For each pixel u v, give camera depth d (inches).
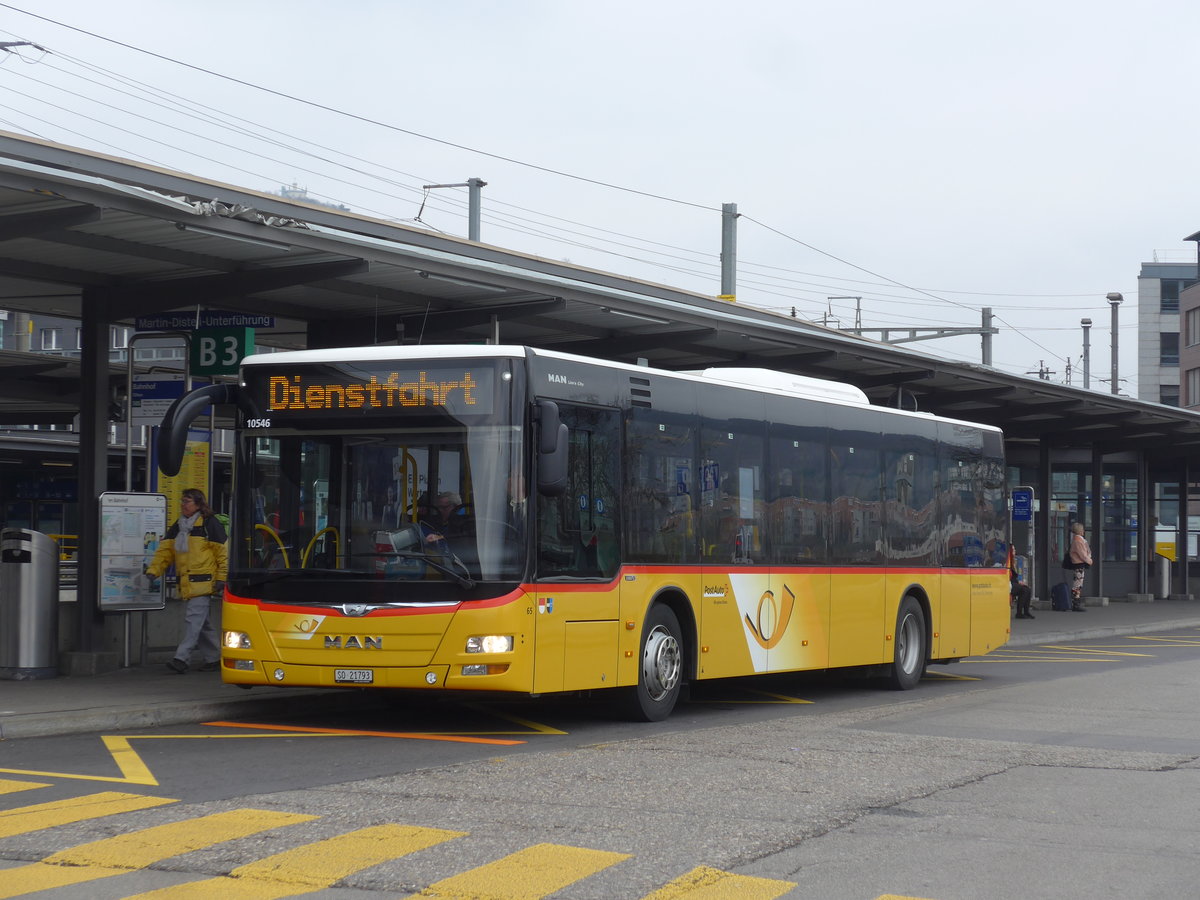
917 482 709.3
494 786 358.3
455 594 457.1
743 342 811.4
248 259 592.1
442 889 251.1
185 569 624.7
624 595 503.5
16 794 345.7
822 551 626.2
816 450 626.8
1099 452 1529.3
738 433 575.5
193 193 564.4
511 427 466.0
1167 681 713.0
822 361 875.4
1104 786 371.2
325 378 482.9
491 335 698.8
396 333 712.4
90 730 476.4
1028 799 350.6
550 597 470.0
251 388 490.9
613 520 501.7
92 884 254.5
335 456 478.0
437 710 556.4
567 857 276.4
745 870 269.9
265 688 566.9
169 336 678.5
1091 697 628.1
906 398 1091.9
